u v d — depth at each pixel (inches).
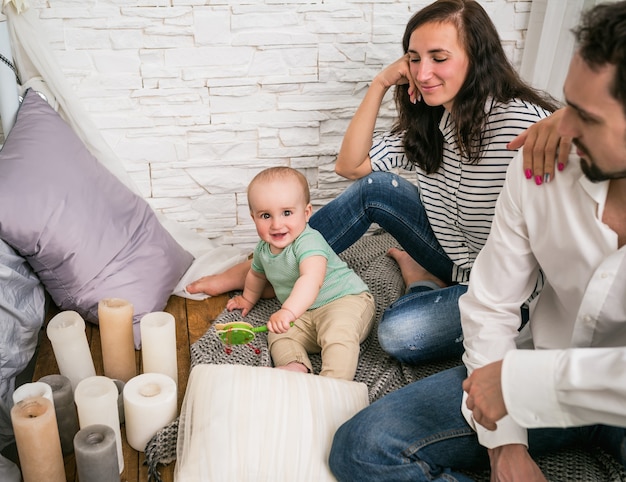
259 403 50.8
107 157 74.9
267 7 72.7
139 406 51.5
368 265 77.2
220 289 73.3
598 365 33.6
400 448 43.6
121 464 51.4
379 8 74.5
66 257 62.0
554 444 45.0
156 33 72.0
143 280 66.9
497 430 40.4
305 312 64.7
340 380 54.6
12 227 58.9
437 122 59.4
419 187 63.4
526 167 42.1
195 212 81.4
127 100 74.5
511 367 35.8
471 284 46.1
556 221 41.0
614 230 38.9
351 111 79.0
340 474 46.1
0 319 53.5
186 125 76.7
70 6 69.5
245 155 79.4
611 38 30.0
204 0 71.3
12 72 66.6
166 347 57.5
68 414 52.4
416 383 46.8
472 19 52.6
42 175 62.2
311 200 83.4
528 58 78.2
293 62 75.7
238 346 64.1
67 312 59.1
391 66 60.5
